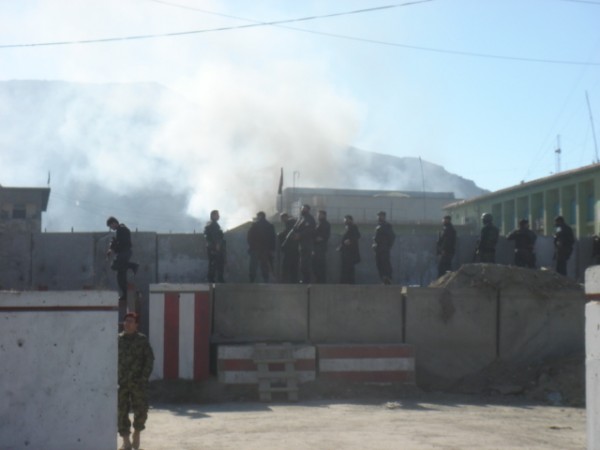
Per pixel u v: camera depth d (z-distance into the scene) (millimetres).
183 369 17875
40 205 46875
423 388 19094
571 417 14961
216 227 22203
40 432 8281
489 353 19672
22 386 8297
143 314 21719
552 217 47781
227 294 19250
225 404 16594
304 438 11867
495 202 54781
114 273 23328
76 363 8375
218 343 18672
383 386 18031
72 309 8398
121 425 10422
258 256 22562
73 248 23344
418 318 19578
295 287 19422
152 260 23641
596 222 42406
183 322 17984
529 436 12453
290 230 23719
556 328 19906
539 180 48281
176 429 12883
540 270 20828
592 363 6465
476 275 20062
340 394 17531
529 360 19719
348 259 22859
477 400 17547
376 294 19578
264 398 16984
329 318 19438
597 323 6414
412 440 11742
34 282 23156
